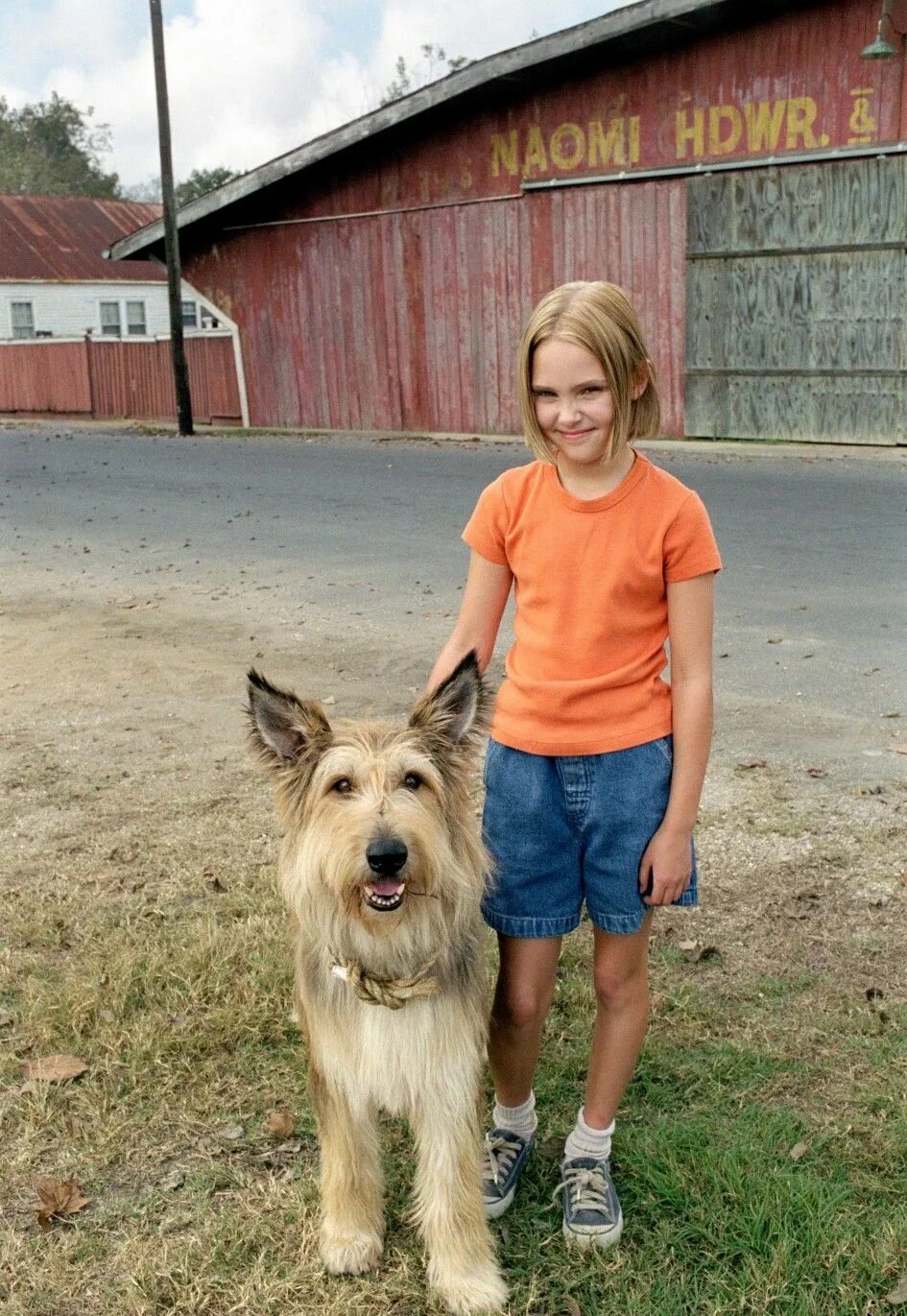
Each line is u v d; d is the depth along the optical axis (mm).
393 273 21828
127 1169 3342
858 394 17188
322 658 7863
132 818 5602
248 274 24078
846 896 4691
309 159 21250
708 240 17984
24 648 8469
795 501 12852
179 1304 2877
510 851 2992
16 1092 3645
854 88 16188
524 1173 3342
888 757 5949
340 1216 3041
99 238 44500
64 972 4293
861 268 16719
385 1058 2863
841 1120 3434
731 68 17156
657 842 2883
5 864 5148
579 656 2869
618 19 17000
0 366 32750
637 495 2824
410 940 2848
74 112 80062
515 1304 2891
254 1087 3678
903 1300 2809
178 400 24203
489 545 3045
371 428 23078
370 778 2842
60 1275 2963
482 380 21141
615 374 2703
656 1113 3516
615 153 18609
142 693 7387
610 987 3092
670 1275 2943
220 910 4715
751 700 6801
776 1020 3922
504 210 20062
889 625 8117
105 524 13445
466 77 18875
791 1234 3002
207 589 9984
